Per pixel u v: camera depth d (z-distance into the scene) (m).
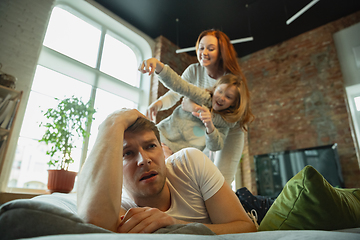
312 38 4.91
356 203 0.80
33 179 3.19
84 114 3.13
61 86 3.65
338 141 4.18
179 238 0.34
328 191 0.67
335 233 0.40
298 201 0.70
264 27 4.96
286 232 0.43
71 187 2.88
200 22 4.87
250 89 5.37
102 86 4.12
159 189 0.80
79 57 4.02
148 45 4.95
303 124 4.59
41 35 3.37
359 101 4.27
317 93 4.59
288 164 4.52
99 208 0.54
